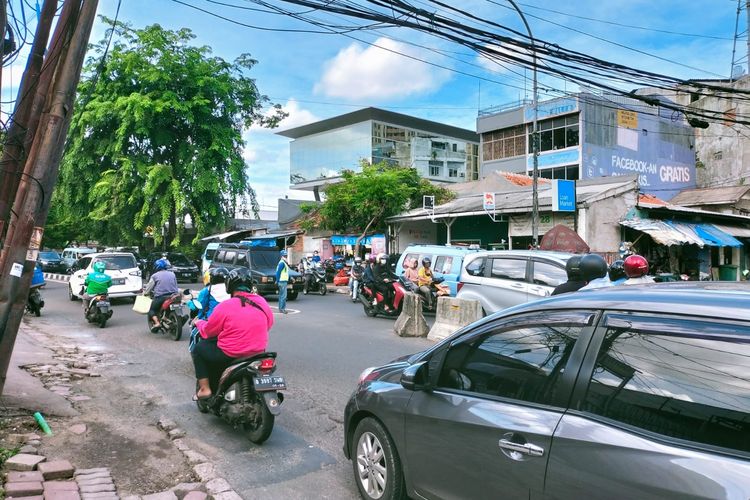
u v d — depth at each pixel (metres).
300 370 8.05
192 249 32.41
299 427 5.58
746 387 2.12
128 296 16.27
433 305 13.69
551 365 2.78
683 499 2.07
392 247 26.67
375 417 3.74
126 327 12.16
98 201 29.22
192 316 7.29
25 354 8.60
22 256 4.88
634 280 5.74
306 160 65.56
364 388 3.93
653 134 37.50
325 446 5.05
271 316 5.49
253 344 5.19
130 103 27.39
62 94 4.95
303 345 10.06
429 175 62.69
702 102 37.62
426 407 3.30
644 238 20.83
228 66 31.11
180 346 9.95
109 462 4.57
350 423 4.04
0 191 5.04
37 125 5.05
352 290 18.73
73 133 29.23
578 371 2.63
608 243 19.62
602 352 2.59
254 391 5.06
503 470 2.76
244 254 19.25
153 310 10.95
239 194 30.77
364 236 26.12
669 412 2.28
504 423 2.80
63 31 4.95
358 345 10.07
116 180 28.64
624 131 35.84
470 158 66.56
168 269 11.18
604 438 2.38
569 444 2.48
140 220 28.42
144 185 28.53
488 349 3.16
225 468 4.53
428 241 27.69
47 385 6.81
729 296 2.35
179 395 6.67
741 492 1.94
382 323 13.02
